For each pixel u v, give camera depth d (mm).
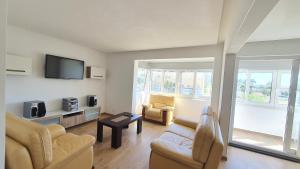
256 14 1193
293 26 2029
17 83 2777
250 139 3264
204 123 1839
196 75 4953
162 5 1699
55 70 3270
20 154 1188
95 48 4305
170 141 2127
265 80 3346
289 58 2604
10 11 2014
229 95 2508
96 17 2131
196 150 1592
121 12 1931
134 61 4508
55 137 1933
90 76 4176
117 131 2639
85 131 3342
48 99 3312
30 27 2717
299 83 2588
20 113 2834
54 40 3312
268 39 2615
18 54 2729
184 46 3611
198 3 1620
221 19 2039
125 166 2139
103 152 2494
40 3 1777
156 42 3324
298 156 2576
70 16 2133
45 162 1333
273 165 2398
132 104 4570
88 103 4195
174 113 5191
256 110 3518
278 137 3289
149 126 3975
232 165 2344
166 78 5504
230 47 2168
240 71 3600
